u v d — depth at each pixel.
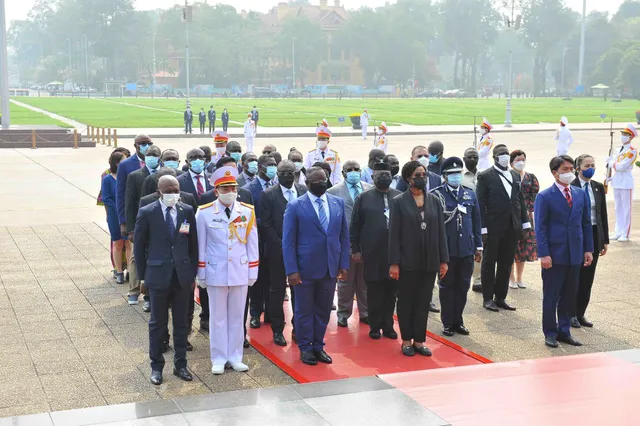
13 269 13.03
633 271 13.23
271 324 9.52
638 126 56.38
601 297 11.56
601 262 13.94
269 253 9.26
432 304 11.09
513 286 12.12
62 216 18.50
